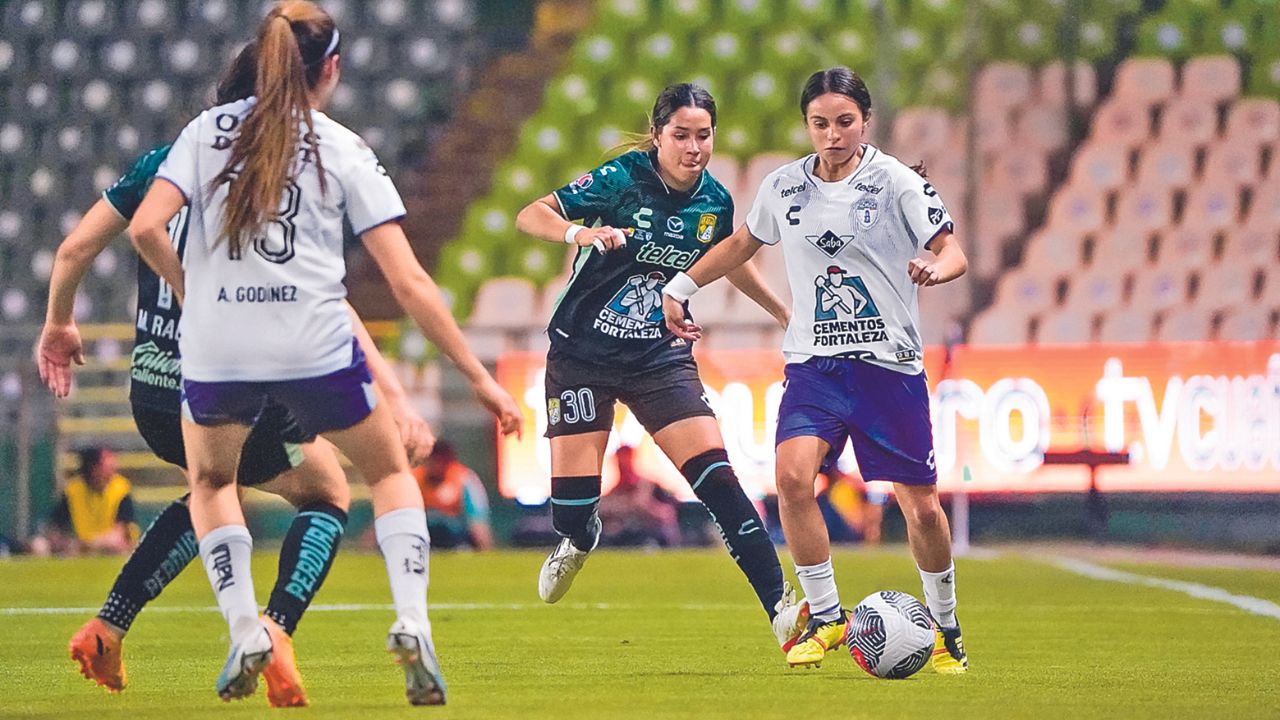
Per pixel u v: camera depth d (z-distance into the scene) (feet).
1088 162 236.22
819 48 251.19
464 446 188.85
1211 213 233.55
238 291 45.09
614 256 69.21
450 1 265.75
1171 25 247.50
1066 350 182.50
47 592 116.26
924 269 56.59
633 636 81.05
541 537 181.27
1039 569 139.74
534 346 209.46
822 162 62.18
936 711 48.75
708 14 257.75
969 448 183.21
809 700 51.98
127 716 47.85
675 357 69.92
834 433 61.72
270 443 49.55
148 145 254.47
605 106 251.60
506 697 52.90
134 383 53.88
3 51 258.57
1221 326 229.66
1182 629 84.43
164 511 53.83
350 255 233.55
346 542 189.26
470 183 255.70
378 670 64.08
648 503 176.04
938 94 244.22
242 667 45.68
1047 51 247.70
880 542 187.32
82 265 48.88
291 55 45.42
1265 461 181.37
